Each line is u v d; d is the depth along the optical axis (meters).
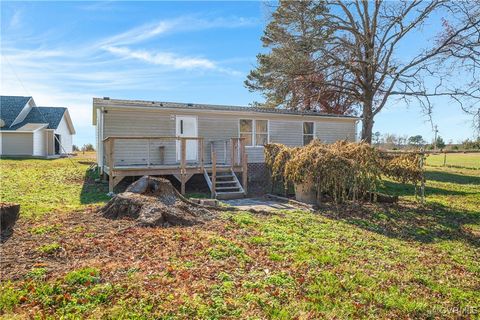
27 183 12.36
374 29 20.44
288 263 5.24
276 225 7.58
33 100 30.27
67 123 33.25
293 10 20.23
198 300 3.81
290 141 16.70
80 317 3.39
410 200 12.59
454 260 6.49
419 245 7.38
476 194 14.19
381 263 5.81
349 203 11.21
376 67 19.98
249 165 15.62
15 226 6.20
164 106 13.48
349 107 26.20
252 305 3.85
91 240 5.55
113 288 3.94
